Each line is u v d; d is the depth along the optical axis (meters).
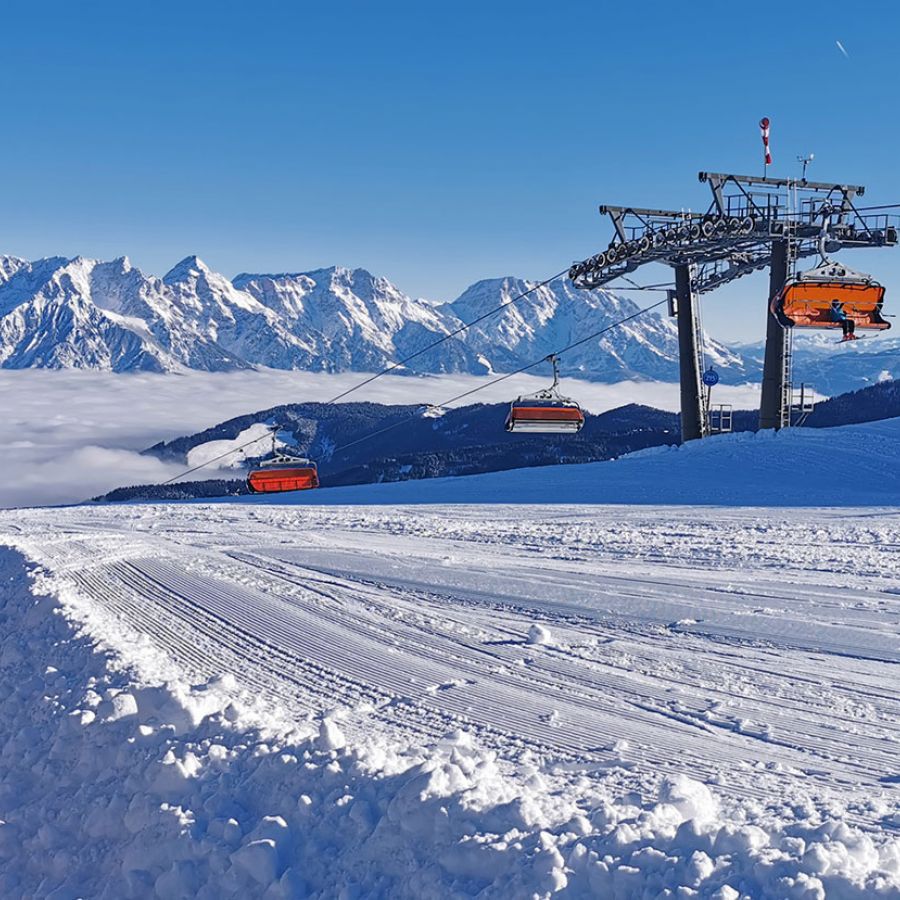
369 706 8.46
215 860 5.44
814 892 3.97
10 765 7.86
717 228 38.97
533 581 14.26
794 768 6.56
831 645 9.85
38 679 9.52
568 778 6.36
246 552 18.50
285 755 6.21
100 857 6.18
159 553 18.64
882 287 33.78
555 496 29.09
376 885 4.88
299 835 5.49
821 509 23.14
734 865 4.27
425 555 17.28
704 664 9.39
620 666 9.46
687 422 44.25
